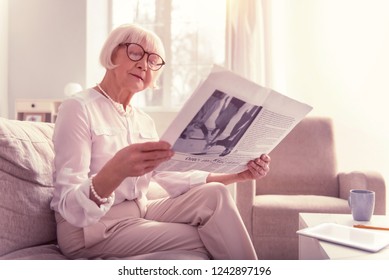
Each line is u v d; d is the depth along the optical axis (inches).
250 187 84.0
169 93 154.5
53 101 133.3
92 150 45.8
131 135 50.1
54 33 146.5
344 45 137.6
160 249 43.1
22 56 147.9
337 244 42.8
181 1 153.7
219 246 42.3
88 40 145.5
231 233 42.1
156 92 154.7
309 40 139.6
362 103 136.9
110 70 49.9
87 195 37.6
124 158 35.3
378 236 44.9
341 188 99.3
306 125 108.1
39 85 147.3
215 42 153.1
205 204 44.4
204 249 43.8
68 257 44.4
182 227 44.5
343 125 138.1
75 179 41.1
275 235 82.8
